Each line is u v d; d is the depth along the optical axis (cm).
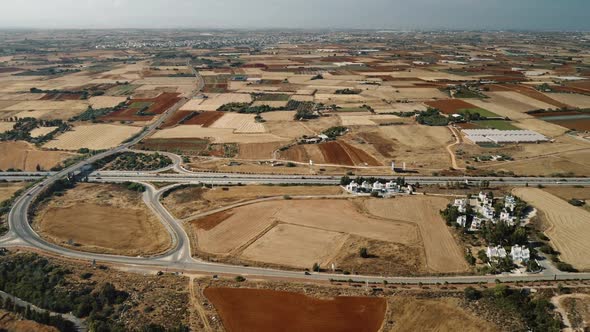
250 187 15875
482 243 11550
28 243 12050
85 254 11444
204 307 9038
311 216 13350
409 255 11025
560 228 12275
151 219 13462
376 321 8550
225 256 11169
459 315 8638
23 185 16362
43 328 8519
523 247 10869
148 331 8156
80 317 9000
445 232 12194
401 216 13250
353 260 10862
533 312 8619
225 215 13550
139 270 10638
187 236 12312
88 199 15075
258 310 8925
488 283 9781
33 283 10031
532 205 13800
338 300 9212
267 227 12706
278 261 10875
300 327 8406
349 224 12794
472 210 13125
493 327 8256
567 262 10562
